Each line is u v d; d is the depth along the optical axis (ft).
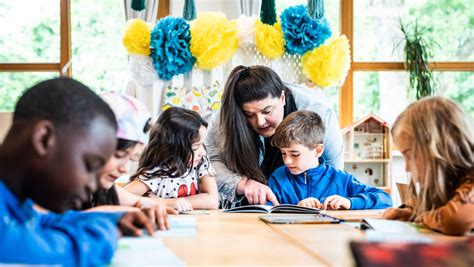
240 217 4.20
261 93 6.00
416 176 3.22
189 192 6.19
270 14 7.50
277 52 9.72
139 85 10.03
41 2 12.37
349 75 12.28
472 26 12.51
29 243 1.85
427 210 3.27
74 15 12.37
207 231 3.18
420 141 3.07
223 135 6.47
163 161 6.12
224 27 9.65
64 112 2.00
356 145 11.11
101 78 12.37
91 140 2.03
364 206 5.32
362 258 1.39
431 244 1.47
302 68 9.95
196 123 6.25
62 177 1.99
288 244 2.62
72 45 12.38
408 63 11.85
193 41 9.65
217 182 6.40
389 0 12.37
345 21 12.26
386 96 12.40
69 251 1.95
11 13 12.38
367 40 12.39
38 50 12.36
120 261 2.11
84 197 2.15
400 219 3.71
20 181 2.00
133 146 3.43
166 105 9.89
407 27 12.41
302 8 9.56
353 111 12.38
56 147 1.97
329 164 6.93
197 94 9.94
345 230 3.24
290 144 6.07
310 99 6.83
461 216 2.88
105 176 3.37
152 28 9.87
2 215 1.93
